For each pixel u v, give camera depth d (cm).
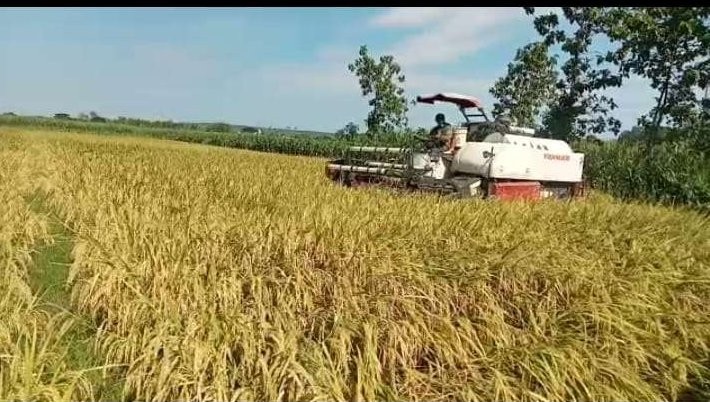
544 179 963
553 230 662
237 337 387
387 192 877
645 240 667
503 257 530
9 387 309
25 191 1080
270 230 547
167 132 6431
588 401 394
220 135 5278
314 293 482
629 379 414
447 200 786
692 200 1210
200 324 396
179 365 373
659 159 1358
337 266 511
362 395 368
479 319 477
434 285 489
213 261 499
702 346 484
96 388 378
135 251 530
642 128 1493
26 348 316
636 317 489
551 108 1759
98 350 428
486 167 889
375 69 3250
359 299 456
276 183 963
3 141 2642
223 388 355
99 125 7206
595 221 728
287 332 402
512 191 901
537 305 506
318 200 726
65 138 3412
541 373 397
